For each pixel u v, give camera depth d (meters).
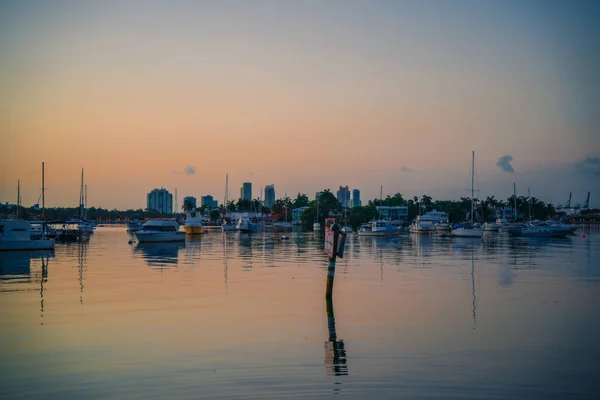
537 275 39.59
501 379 16.27
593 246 75.50
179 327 22.69
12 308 26.59
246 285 34.25
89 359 18.22
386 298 29.48
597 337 21.08
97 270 42.91
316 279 37.16
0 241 61.16
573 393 15.21
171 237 84.25
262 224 197.00
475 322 23.58
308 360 18.05
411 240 94.88
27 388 15.58
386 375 16.58
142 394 15.05
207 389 15.38
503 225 138.88
